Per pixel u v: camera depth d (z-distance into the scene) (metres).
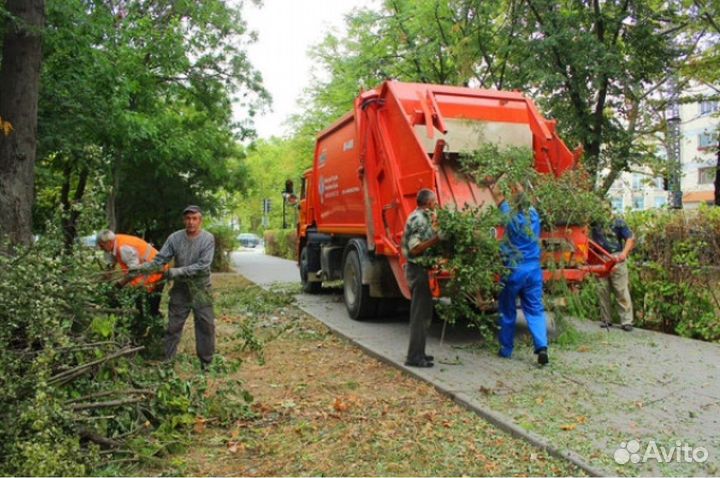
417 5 17.28
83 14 9.19
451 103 8.48
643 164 14.45
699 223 8.11
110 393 4.34
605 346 7.43
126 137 11.88
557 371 6.23
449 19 16.92
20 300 3.97
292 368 6.81
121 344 5.03
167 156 15.23
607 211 7.92
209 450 4.46
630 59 13.61
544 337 6.48
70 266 4.85
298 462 4.20
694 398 5.29
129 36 13.51
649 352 7.08
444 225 6.05
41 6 6.72
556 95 13.44
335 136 11.09
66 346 4.26
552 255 7.43
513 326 6.83
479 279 6.08
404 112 8.11
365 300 9.42
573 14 13.38
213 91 17.45
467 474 3.95
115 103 10.40
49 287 4.22
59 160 12.47
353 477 3.94
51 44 8.56
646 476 3.76
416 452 4.29
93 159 6.14
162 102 16.88
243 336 7.30
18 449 3.57
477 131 8.38
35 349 4.32
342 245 11.27
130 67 13.04
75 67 9.18
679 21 13.94
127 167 18.05
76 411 4.17
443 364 6.60
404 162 8.09
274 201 48.88
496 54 15.76
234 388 5.71
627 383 5.75
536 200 7.27
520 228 6.54
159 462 4.20
